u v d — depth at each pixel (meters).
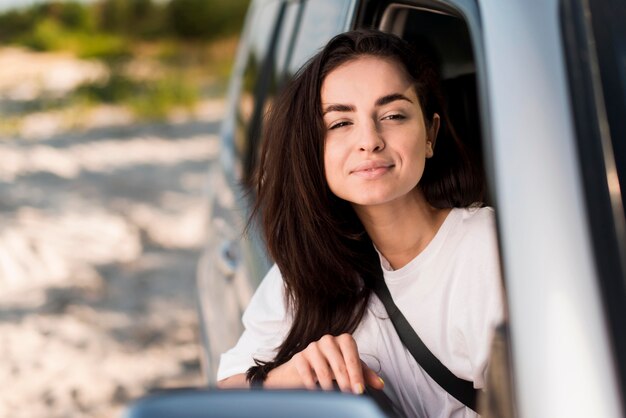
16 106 14.28
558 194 1.24
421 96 1.81
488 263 1.76
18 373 5.07
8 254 7.11
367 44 1.78
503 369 1.25
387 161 1.73
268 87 3.13
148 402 1.17
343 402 1.15
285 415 1.15
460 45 2.25
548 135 1.28
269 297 2.03
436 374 1.80
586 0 1.42
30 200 8.78
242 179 3.09
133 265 6.84
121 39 20.92
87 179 9.70
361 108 1.74
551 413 1.13
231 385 1.98
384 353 1.84
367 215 1.83
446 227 1.81
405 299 1.81
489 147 1.34
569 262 1.19
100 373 5.03
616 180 1.27
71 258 7.02
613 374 1.12
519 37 1.39
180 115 13.84
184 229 7.78
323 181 1.81
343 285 1.85
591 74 1.35
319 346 1.73
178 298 6.14
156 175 9.86
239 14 21.31
